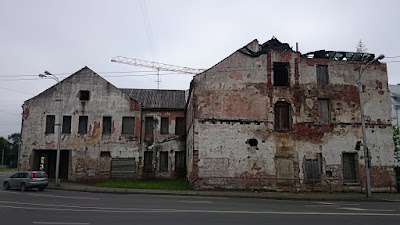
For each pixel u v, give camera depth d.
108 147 28.98
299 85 23.36
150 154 30.98
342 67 23.94
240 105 22.88
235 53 23.48
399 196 20.41
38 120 28.84
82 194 19.30
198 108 22.67
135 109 29.94
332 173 22.42
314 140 22.80
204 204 14.62
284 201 17.45
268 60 23.47
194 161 22.09
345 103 23.45
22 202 14.69
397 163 33.91
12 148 108.75
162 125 31.75
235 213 11.79
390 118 23.70
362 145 22.97
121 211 11.91
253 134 22.61
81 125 29.25
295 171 22.25
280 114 23.34
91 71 29.94
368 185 19.66
